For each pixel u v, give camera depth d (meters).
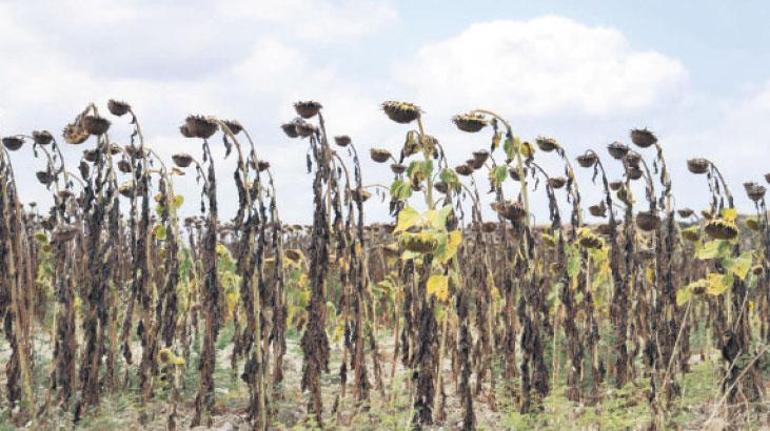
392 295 7.22
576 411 6.05
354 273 6.12
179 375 6.38
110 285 6.28
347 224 6.13
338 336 7.18
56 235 5.73
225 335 7.37
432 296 5.32
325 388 7.00
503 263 6.87
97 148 5.87
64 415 6.00
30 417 5.97
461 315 5.25
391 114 4.95
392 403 5.92
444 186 6.10
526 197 5.53
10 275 5.53
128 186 6.73
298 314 7.48
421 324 5.34
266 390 5.77
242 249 5.57
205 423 6.05
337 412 6.04
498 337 7.10
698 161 6.38
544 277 6.12
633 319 6.64
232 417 6.20
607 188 6.48
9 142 6.25
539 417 5.61
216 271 5.81
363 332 6.36
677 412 6.10
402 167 6.41
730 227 5.57
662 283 6.12
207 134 5.42
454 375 6.72
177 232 6.24
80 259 6.62
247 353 5.69
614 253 6.67
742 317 6.36
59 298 6.08
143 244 6.11
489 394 6.59
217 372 6.69
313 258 5.75
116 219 5.97
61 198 6.42
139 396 6.12
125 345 6.34
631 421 5.48
